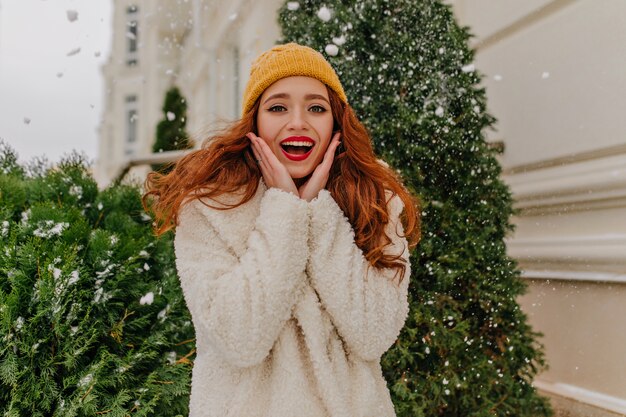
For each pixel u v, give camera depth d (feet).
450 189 6.76
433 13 7.09
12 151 7.22
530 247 9.36
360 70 6.77
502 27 10.33
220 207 3.61
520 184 9.76
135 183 7.41
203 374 3.47
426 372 6.21
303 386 3.29
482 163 6.89
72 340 4.58
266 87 3.81
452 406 6.56
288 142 3.73
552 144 9.14
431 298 6.18
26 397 4.33
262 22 15.72
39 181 6.39
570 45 8.84
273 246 3.28
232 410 3.25
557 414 8.13
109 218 6.28
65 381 4.46
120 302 5.14
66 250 4.87
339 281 3.36
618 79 7.95
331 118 3.83
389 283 3.65
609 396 7.69
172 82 30.04
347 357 3.57
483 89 7.21
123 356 5.02
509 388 6.61
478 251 6.55
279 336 3.42
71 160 7.00
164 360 5.28
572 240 8.56
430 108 6.67
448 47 6.93
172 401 5.18
